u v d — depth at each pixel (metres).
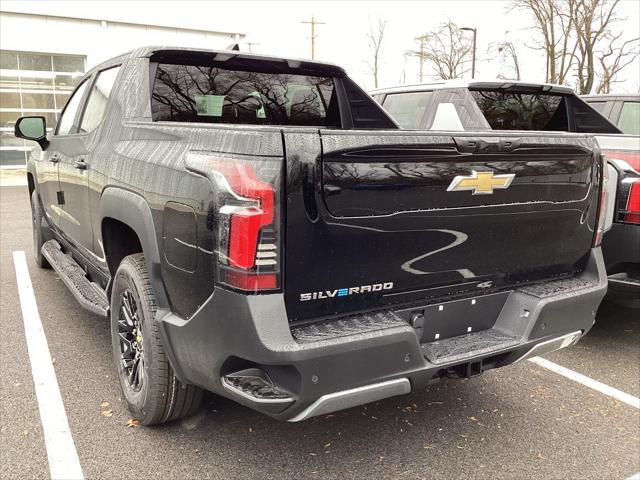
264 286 2.09
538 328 2.74
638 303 5.68
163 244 2.52
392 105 6.09
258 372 2.26
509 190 2.62
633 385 3.78
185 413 2.94
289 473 2.71
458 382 3.76
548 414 3.35
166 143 2.65
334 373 2.19
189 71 3.60
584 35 26.75
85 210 3.73
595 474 2.77
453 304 2.66
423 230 2.41
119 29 19.64
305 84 4.10
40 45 18.56
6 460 2.74
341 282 2.27
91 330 4.42
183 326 2.39
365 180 2.23
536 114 5.60
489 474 2.75
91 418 3.13
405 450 2.93
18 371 3.69
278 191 2.07
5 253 7.07
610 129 5.51
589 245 3.07
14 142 18.91
